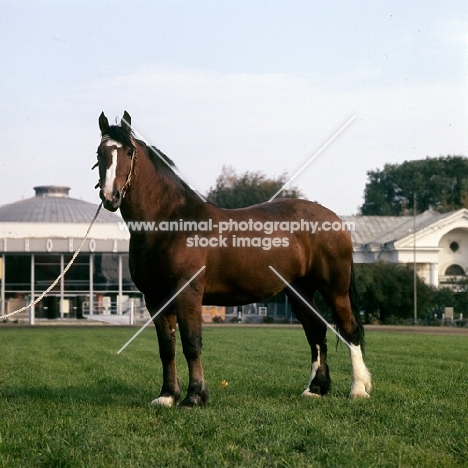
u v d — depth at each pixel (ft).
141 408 30.78
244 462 20.81
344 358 58.13
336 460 20.74
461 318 172.86
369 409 29.58
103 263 202.28
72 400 33.42
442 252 231.91
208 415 27.81
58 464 20.86
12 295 199.31
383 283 177.58
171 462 20.85
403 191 329.52
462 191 311.47
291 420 26.91
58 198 240.94
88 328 145.38
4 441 23.61
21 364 56.29
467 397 34.35
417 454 21.65
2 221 228.02
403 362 56.08
